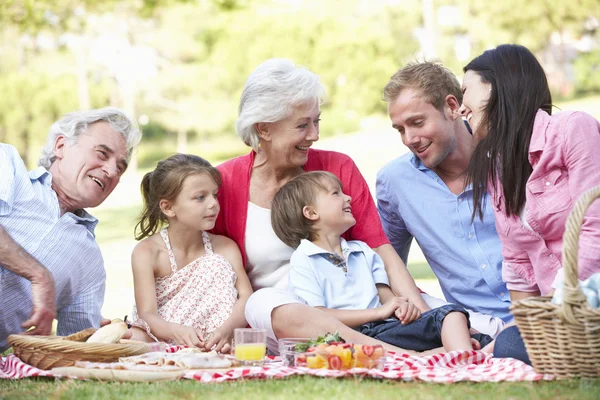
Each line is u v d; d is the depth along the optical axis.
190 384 3.16
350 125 27.80
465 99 4.00
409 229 4.71
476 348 3.87
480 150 3.92
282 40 26.98
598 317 3.07
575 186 3.64
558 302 3.18
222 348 4.03
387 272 4.47
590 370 3.14
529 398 2.85
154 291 4.37
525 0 28.80
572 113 3.73
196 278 4.42
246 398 2.89
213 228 4.61
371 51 27.91
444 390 2.99
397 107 4.35
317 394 2.94
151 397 2.94
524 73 3.85
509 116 3.83
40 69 29.94
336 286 4.27
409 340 3.96
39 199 3.96
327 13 28.28
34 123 28.41
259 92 4.32
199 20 27.47
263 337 3.56
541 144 3.72
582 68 31.80
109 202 20.70
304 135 4.38
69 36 29.42
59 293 4.07
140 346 3.60
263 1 28.12
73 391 3.05
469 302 4.59
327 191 4.39
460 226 4.54
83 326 4.24
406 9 32.34
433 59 4.50
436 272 4.72
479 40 29.69
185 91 29.16
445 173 4.60
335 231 4.39
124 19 29.06
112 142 4.11
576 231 3.05
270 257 4.49
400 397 2.87
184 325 4.14
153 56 31.30
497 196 3.92
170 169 4.42
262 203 4.57
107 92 30.28
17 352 3.55
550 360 3.18
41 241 3.94
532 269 4.03
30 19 23.97
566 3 28.80
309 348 3.48
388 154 21.58
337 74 27.61
